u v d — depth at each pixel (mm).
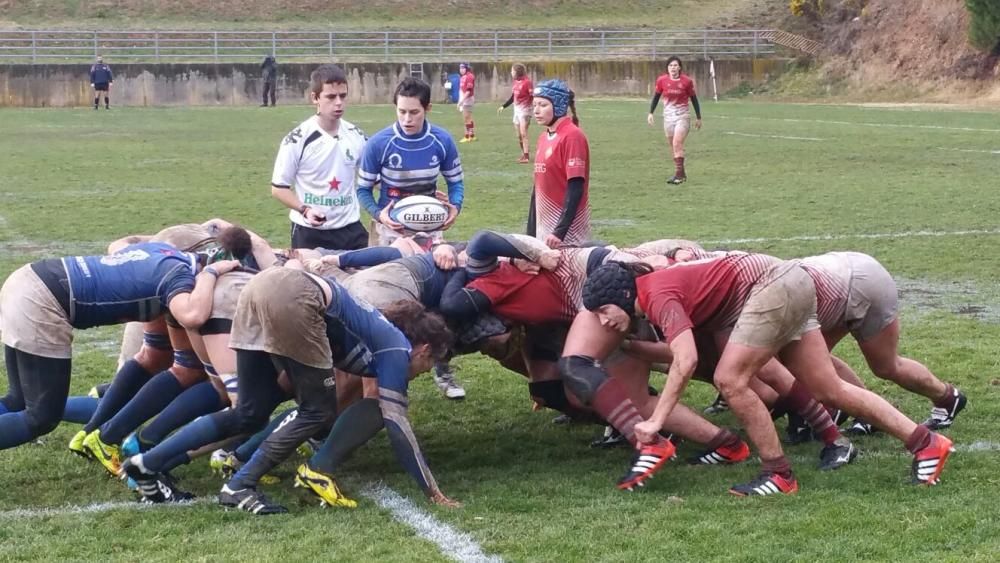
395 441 5023
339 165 7266
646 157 22141
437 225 6973
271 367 5035
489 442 6172
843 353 7844
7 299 5098
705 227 13266
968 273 10586
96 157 22656
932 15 44938
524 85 21219
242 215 14539
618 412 5273
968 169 19125
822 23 50094
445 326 5266
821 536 4500
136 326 6051
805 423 5988
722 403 6648
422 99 7082
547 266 5547
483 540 4543
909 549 4348
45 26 50594
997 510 4773
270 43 48844
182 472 5609
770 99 45719
